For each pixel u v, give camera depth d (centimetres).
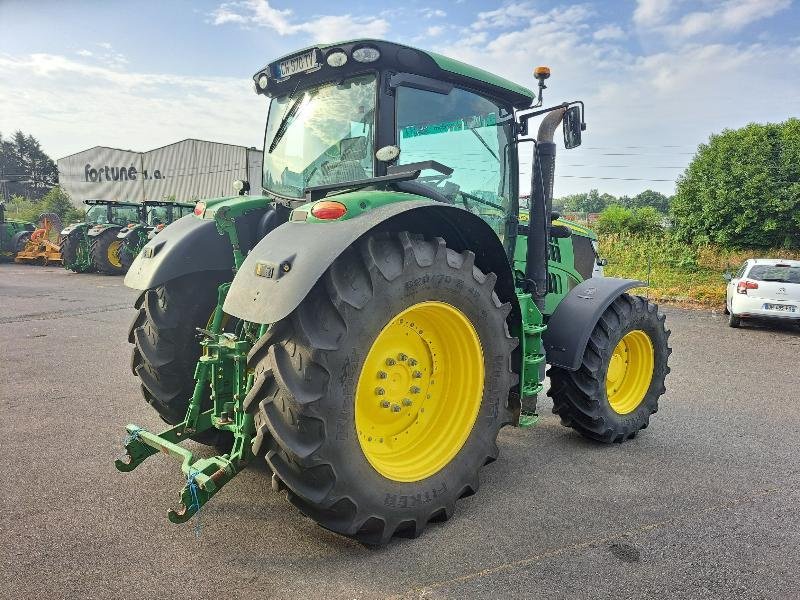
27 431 396
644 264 1772
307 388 231
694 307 1243
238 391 277
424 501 272
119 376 538
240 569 244
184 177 3500
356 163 314
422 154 324
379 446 284
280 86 346
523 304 364
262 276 241
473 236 305
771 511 309
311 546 263
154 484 319
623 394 430
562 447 401
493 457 313
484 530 283
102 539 264
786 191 1941
